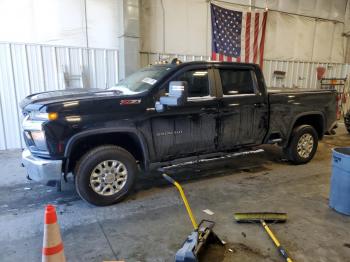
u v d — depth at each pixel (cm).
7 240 277
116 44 750
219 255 245
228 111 416
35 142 321
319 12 1105
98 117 326
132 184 363
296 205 355
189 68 385
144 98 353
